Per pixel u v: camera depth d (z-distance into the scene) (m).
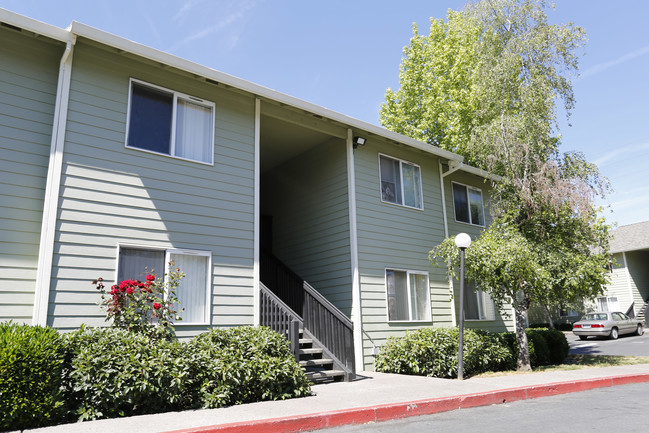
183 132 8.22
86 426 4.80
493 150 11.34
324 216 11.30
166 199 7.71
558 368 10.67
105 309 6.66
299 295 10.18
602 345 17.98
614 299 26.84
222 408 5.80
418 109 20.42
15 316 6.19
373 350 10.14
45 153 6.84
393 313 10.85
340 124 10.67
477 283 10.51
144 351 5.76
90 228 6.83
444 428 5.16
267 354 6.73
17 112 6.71
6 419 4.64
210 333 6.77
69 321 6.41
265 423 4.97
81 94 7.14
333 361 8.62
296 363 6.98
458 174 14.11
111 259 6.94
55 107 6.89
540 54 11.69
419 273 11.74
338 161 11.15
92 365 5.31
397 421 5.67
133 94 7.73
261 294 8.75
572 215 10.66
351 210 10.61
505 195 11.60
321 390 7.32
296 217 12.16
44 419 4.89
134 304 6.46
